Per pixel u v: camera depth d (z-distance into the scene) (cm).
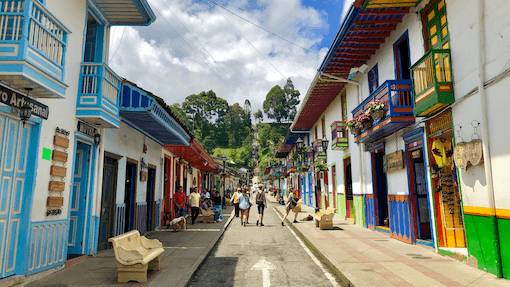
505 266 531
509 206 517
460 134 638
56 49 538
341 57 1147
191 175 2142
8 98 481
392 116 825
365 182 1251
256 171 13100
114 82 757
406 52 935
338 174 1703
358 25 920
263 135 16300
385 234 1065
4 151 496
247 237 1133
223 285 561
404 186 916
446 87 658
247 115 18550
